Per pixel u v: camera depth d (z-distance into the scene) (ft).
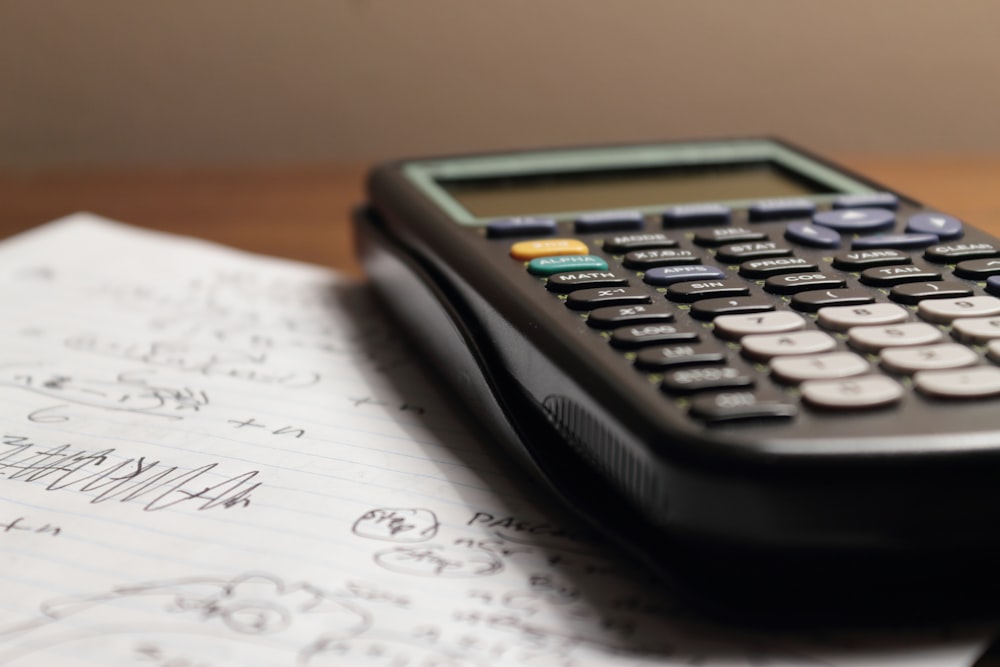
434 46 1.61
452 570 0.94
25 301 1.25
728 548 0.89
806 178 1.26
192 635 0.90
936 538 0.89
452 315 1.08
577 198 1.24
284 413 1.09
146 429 1.06
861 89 1.62
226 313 1.24
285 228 1.45
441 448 1.05
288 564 0.94
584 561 0.95
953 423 0.90
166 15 1.58
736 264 1.08
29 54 1.59
